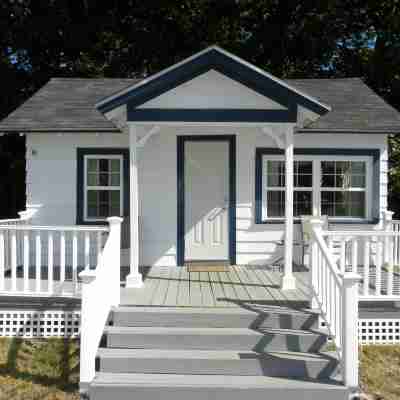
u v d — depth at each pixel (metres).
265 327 6.32
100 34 19.58
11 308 7.12
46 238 10.12
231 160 9.90
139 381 5.44
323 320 6.25
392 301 6.88
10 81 19.56
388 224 9.66
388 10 19.80
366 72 20.02
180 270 9.34
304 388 5.29
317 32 19.83
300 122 8.27
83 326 5.38
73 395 5.64
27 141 10.09
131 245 7.69
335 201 10.16
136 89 7.34
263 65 20.16
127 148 10.05
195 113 7.43
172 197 9.96
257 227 9.96
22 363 6.39
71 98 11.47
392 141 15.66
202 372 5.69
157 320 6.36
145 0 19.30
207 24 19.77
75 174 10.09
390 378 6.07
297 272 9.07
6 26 19.44
